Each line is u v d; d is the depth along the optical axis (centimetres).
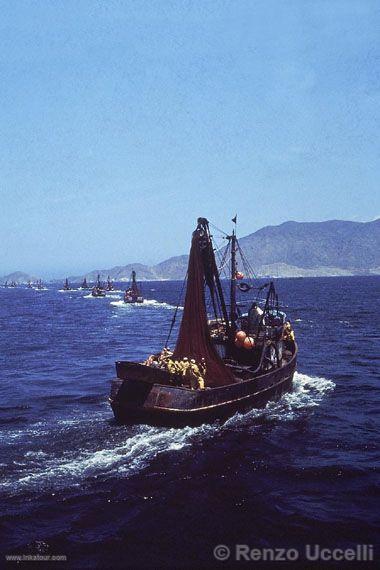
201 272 2550
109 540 1325
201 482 1697
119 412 2250
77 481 1697
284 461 1897
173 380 2255
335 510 1491
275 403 2789
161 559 1240
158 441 2084
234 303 3064
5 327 8362
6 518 1436
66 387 3275
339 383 3347
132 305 15425
